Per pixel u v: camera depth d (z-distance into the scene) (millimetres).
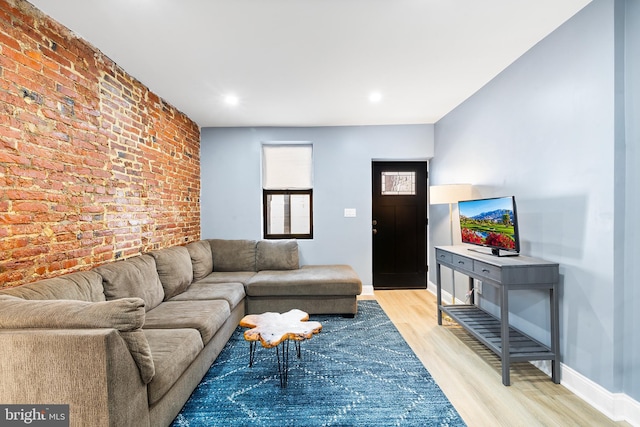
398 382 2021
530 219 2273
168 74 2602
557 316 1960
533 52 2221
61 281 1711
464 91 3033
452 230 3484
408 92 3045
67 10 1747
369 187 4211
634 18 1586
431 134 4172
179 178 3535
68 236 1949
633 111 1604
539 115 2174
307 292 3223
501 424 1619
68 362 1136
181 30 1966
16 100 1615
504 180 2586
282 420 1655
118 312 1261
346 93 3047
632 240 1618
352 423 1628
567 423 1626
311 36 2051
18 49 1625
